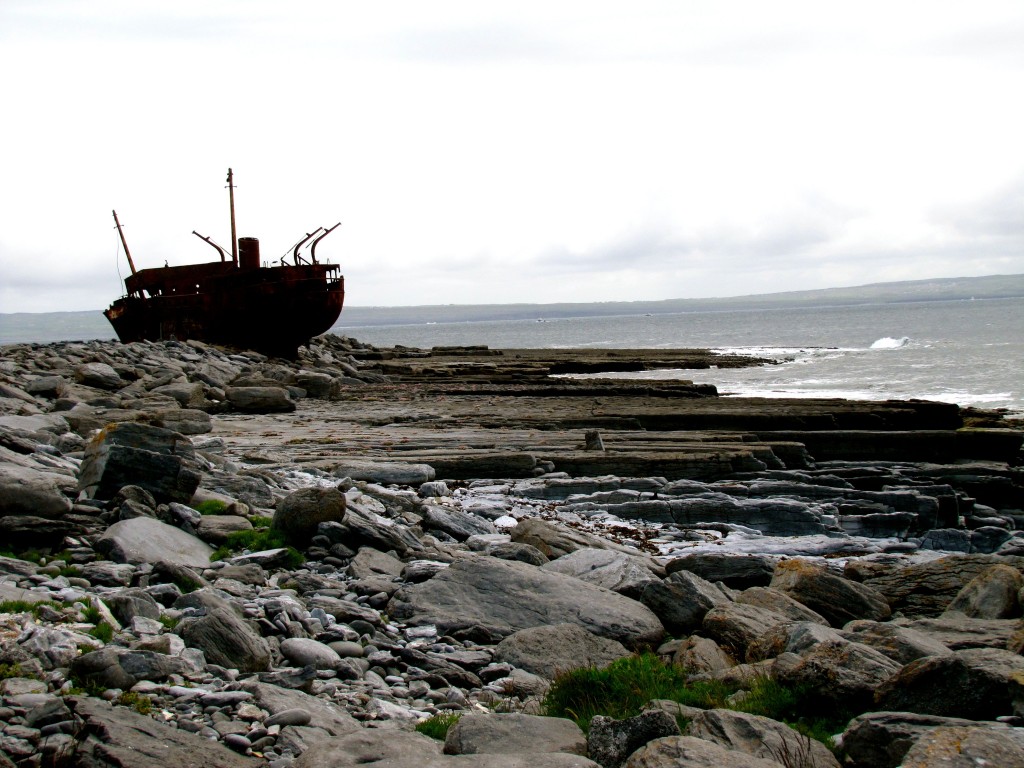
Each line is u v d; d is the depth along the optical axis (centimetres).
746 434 2286
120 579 848
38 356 3138
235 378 3197
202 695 611
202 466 1313
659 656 832
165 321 4625
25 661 609
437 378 4572
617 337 15375
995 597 888
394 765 506
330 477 1614
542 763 510
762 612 878
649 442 2123
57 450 1366
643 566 1081
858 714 629
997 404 4000
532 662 785
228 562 965
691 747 500
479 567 945
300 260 4628
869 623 808
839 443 2362
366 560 1005
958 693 593
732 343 11344
